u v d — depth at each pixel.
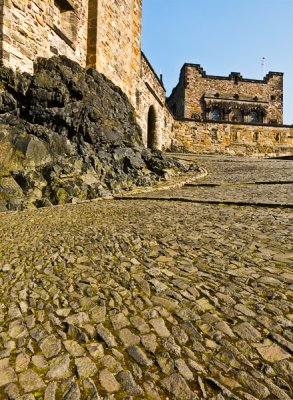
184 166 11.84
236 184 8.99
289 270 2.79
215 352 1.83
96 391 1.60
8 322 2.21
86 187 8.09
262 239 3.65
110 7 13.95
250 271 2.79
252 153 30.77
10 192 7.17
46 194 7.59
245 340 1.91
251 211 5.28
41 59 9.77
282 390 1.56
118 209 6.05
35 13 9.63
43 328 2.13
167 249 3.43
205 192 7.78
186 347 1.88
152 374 1.70
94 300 2.44
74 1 11.66
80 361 1.82
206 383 1.62
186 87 39.03
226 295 2.40
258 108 40.06
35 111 9.01
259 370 1.69
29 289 2.68
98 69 12.88
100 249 3.54
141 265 3.04
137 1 17.64
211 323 2.08
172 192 8.14
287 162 16.53
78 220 5.19
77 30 11.97
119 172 9.64
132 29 17.00
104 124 10.75
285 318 2.09
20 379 1.71
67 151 9.15
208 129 30.27
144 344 1.92
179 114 40.88
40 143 8.41
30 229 4.69
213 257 3.16
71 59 11.62
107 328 2.09
